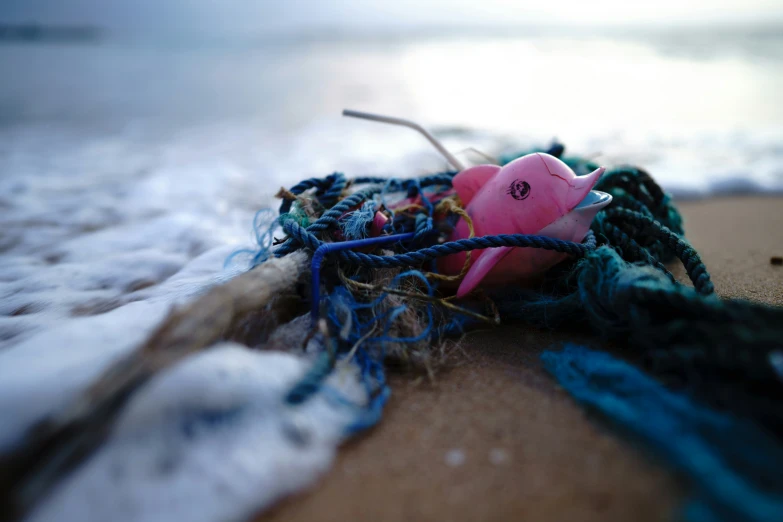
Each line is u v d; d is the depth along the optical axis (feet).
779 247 1.43
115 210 1.83
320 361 0.79
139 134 3.12
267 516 0.63
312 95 4.26
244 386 0.68
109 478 0.60
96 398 0.63
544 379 0.85
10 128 3.25
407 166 2.30
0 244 1.53
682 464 0.61
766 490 0.57
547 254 0.97
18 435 0.65
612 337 0.90
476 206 1.04
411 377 0.87
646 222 1.03
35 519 0.58
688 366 0.71
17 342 0.98
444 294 1.11
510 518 0.61
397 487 0.66
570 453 0.69
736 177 2.05
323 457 0.69
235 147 2.80
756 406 0.64
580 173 1.25
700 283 0.91
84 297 1.20
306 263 0.94
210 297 0.77
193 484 0.60
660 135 2.86
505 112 3.60
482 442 0.72
